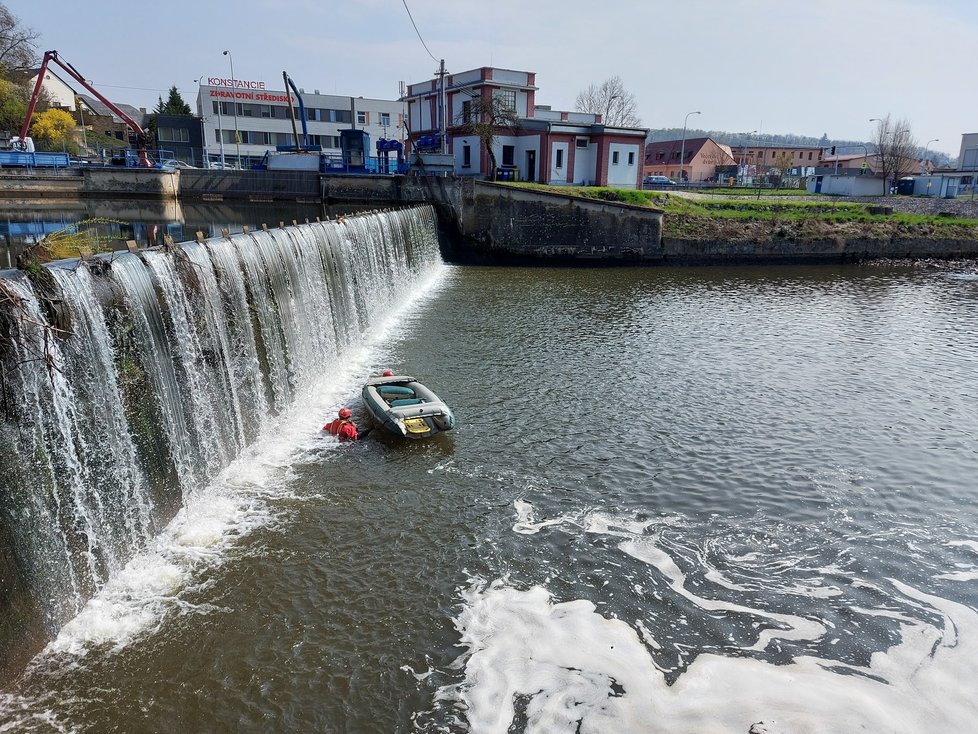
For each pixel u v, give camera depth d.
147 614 11.11
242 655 10.47
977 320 35.88
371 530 13.91
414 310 33.50
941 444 19.56
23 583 9.65
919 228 59.69
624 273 47.50
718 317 34.72
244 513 14.21
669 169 132.62
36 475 9.81
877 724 9.91
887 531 14.97
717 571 13.35
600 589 12.64
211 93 92.44
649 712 9.98
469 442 18.23
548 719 9.74
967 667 11.10
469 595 12.26
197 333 14.54
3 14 75.06
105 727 9.06
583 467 17.22
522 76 63.81
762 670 10.91
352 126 101.56
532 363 25.44
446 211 48.28
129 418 12.08
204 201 47.78
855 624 12.05
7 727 8.89
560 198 48.19
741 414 21.28
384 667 10.47
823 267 54.69
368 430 18.45
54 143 64.19
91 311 11.06
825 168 118.56
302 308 20.80
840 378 25.33
